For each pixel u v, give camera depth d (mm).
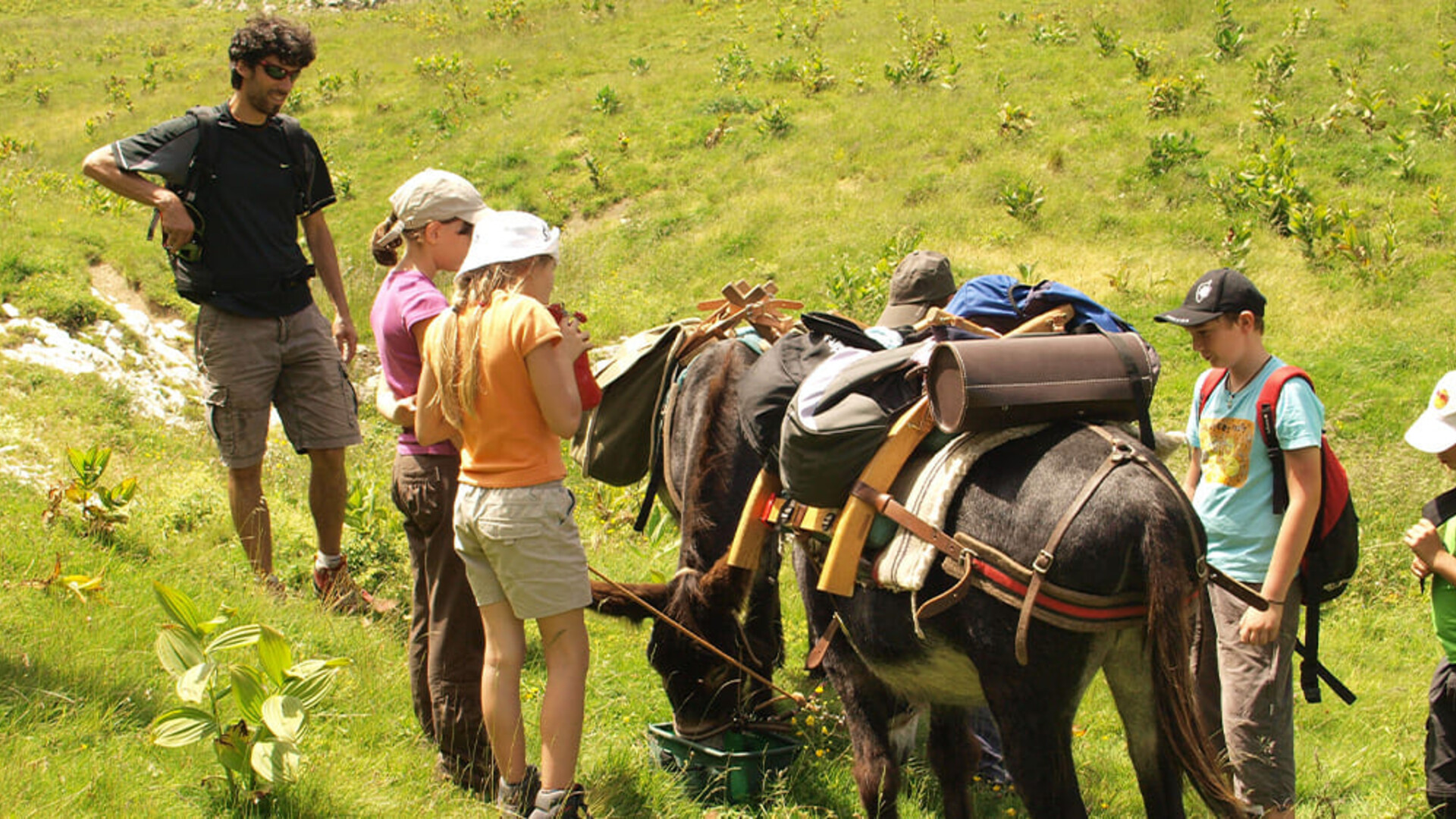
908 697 3662
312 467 5535
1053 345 3115
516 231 3500
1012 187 14625
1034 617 2859
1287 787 3795
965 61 20344
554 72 23906
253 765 3207
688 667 4059
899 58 21109
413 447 3902
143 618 4613
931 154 16500
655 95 21125
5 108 26469
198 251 5148
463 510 3477
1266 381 3697
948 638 3096
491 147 19938
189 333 11281
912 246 13227
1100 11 21812
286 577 5840
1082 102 17328
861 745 3717
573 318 3672
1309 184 13812
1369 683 5719
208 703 3863
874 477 3264
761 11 26703
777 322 4910
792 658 5582
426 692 4133
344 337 5691
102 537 5566
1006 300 4020
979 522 2998
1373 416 9141
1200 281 3824
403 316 3863
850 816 4086
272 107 5188
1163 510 2773
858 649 3504
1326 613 6723
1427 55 17094
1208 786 2730
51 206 14000
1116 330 3754
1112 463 2889
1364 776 4676
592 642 5508
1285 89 16500
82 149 22281
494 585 3543
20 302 9945
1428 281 11438
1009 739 2965
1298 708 5391
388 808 3494
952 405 3061
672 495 4785
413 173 19469
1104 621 2861
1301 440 3568
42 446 7215
